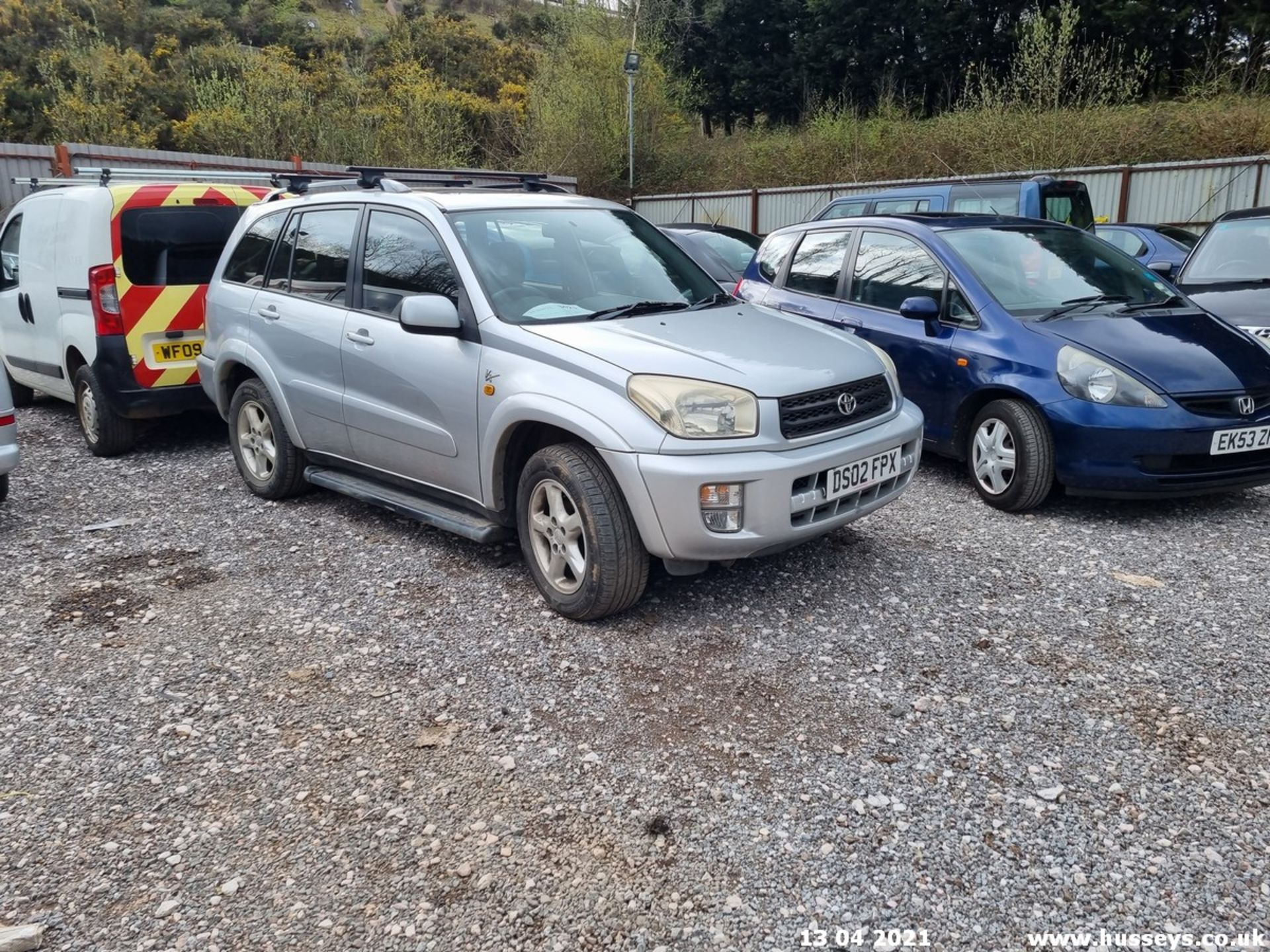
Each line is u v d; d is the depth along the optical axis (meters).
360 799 2.81
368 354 4.64
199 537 5.06
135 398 6.38
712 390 3.59
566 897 2.40
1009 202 10.67
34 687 3.48
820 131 23.41
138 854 2.58
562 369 3.84
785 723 3.18
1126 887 2.41
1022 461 5.12
